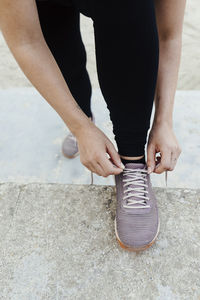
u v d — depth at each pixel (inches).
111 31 23.7
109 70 25.8
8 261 33.1
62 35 35.2
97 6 22.9
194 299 29.6
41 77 24.6
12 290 31.1
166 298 29.9
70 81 41.2
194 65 92.6
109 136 57.3
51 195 38.9
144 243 32.4
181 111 59.3
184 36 103.8
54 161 55.4
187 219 35.8
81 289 30.9
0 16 21.6
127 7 22.7
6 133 59.8
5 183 40.6
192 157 52.9
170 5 27.9
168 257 32.8
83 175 53.4
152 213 34.2
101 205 37.6
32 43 23.4
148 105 27.6
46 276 31.9
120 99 27.2
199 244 33.6
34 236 35.0
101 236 34.8
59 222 36.2
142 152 33.2
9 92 66.9
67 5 32.1
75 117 26.9
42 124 60.8
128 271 31.9
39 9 31.8
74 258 33.1
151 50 24.5
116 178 36.0
